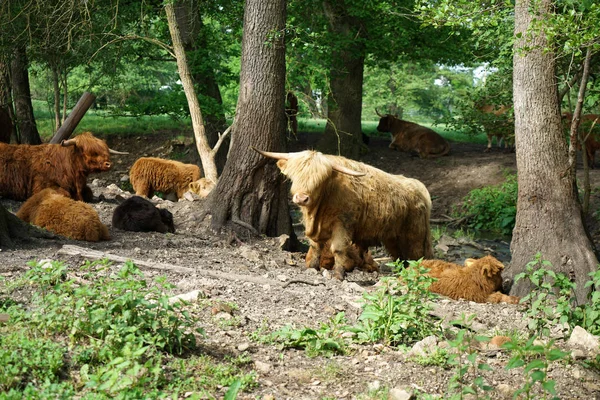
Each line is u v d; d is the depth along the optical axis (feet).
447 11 30.58
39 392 14.66
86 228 32.04
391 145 91.09
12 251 27.66
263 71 38.55
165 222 38.09
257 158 38.75
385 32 73.20
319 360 19.65
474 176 76.64
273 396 16.67
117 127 95.76
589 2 25.58
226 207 38.75
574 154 30.04
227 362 18.44
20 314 18.79
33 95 118.83
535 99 30.17
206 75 72.18
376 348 20.79
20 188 43.37
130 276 25.20
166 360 17.69
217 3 67.05
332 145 84.69
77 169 43.83
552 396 18.07
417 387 18.01
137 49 72.74
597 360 20.35
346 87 83.35
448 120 58.23
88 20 55.93
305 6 67.15
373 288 28.96
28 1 57.41
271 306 24.53
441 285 28.86
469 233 63.31
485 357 20.83
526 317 24.85
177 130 94.89
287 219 40.60
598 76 44.32
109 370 15.72
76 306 18.03
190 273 27.71
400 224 32.37
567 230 29.84
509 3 29.73
